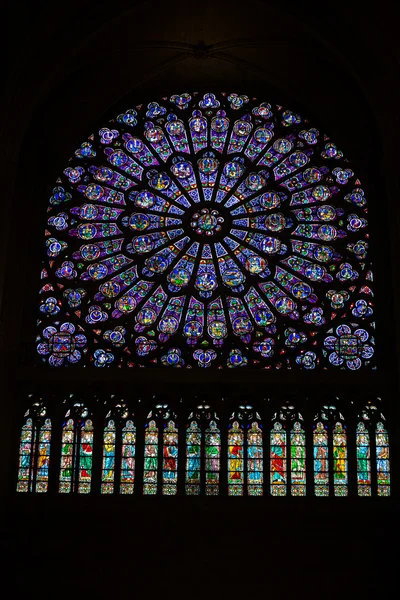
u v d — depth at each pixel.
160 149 31.41
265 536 25.31
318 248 29.66
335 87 29.62
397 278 24.69
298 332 28.33
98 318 28.56
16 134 23.83
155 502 25.80
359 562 24.89
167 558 24.98
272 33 28.36
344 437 26.75
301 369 27.28
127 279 29.27
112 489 26.14
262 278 29.17
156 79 31.45
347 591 24.50
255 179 30.80
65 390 26.97
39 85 24.25
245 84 31.70
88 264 29.39
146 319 28.61
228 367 27.66
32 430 26.70
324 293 28.86
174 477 26.31
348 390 27.02
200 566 24.88
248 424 26.88
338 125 30.41
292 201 30.45
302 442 26.70
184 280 29.27
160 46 28.95
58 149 30.22
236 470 26.41
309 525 25.47
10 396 26.58
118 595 24.52
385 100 24.77
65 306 28.64
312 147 31.16
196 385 27.05
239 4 26.94
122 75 29.80
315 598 24.41
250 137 31.42
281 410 26.97
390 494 26.05
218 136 31.56
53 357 27.86
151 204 30.50
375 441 26.64
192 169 31.02
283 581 24.64
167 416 26.92
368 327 28.30
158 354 27.97
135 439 26.69
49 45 24.47
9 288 27.59
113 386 27.02
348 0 24.22
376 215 29.53
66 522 25.48
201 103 31.81
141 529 25.42
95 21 25.19
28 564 24.91
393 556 24.95
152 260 29.55
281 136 31.41
